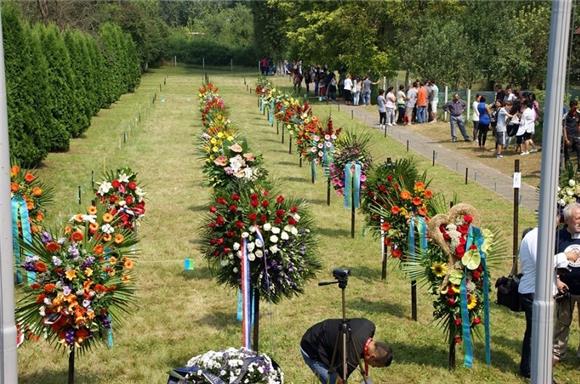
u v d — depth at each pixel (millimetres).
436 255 8680
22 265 7535
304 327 10047
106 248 7867
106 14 54406
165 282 12133
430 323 10328
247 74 66938
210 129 19797
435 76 36625
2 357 5223
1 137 5160
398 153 26594
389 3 41031
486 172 22922
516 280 8594
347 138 15938
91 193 18641
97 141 28531
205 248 9508
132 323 10180
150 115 36938
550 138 4992
